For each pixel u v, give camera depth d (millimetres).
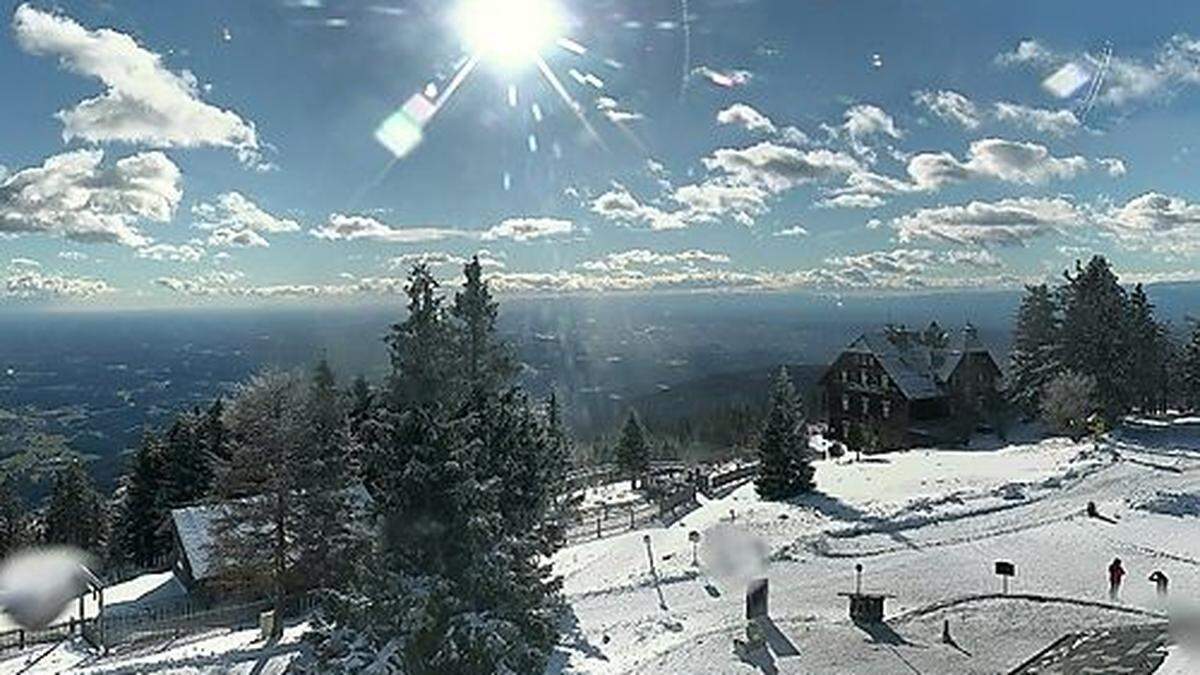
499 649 21391
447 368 22547
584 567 40281
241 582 39000
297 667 26812
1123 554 36812
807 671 26422
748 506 50094
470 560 22016
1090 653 25531
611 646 29188
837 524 43625
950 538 40312
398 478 21922
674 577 36375
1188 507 44250
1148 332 78750
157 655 31719
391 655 21203
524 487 27891
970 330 79562
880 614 30016
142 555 62344
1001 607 30812
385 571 21781
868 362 79875
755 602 30938
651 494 57375
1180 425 67562
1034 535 40031
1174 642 25219
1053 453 59969
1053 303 80938
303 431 38625
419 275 22688
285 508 38219
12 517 72375
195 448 62750
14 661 33562
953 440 75250
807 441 61969
